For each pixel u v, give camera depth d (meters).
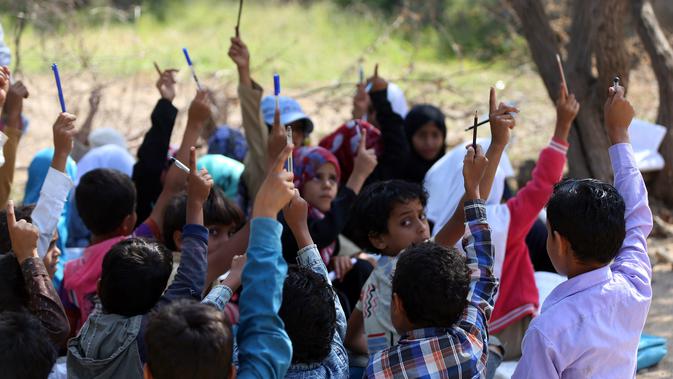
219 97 12.77
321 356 4.34
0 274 4.70
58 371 5.29
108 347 4.45
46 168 7.94
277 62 24.14
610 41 10.23
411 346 4.25
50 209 5.23
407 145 8.66
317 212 6.95
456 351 4.24
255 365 3.87
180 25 30.73
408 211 5.65
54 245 5.33
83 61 13.67
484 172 5.03
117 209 6.36
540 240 7.86
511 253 6.34
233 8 32.59
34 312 4.46
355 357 5.84
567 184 4.33
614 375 4.19
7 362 3.73
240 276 4.50
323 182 7.17
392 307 4.49
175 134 13.68
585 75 10.52
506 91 17.72
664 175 10.97
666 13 13.34
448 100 17.41
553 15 15.42
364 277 6.83
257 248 4.00
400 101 10.09
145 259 4.57
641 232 4.59
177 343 3.54
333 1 32.97
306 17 30.81
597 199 4.20
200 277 4.64
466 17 25.27
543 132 14.65
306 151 7.29
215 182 8.29
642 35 11.30
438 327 4.32
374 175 8.44
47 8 13.49
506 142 5.02
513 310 6.34
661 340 7.05
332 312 4.33
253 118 7.76
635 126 10.93
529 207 6.14
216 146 9.64
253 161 7.86
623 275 4.35
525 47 18.72
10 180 6.77
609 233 4.16
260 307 3.94
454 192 7.34
